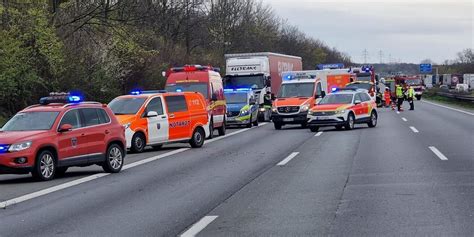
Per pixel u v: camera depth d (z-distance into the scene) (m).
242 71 38.50
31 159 13.27
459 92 76.69
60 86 31.59
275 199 10.63
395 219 8.70
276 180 12.96
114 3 36.41
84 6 35.19
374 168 14.45
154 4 52.03
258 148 20.72
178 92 21.98
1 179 14.55
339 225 8.40
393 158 16.36
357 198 10.51
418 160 15.73
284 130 30.25
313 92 32.34
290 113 31.11
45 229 8.64
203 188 12.12
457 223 8.34
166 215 9.44
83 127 14.55
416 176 12.91
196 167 15.77
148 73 40.75
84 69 33.72
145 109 20.55
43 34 29.55
